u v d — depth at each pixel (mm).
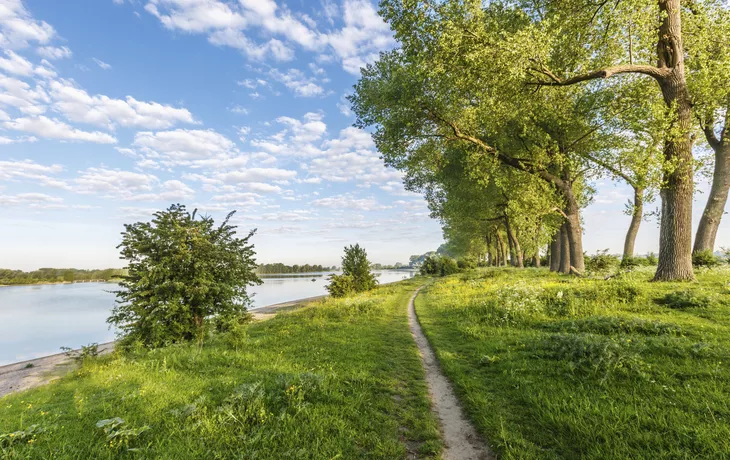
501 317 10234
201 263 11609
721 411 3697
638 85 15242
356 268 32094
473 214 32562
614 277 13688
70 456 3420
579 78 12430
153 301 10969
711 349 5457
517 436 3859
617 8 12203
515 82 13797
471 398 4973
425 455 3689
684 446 3215
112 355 10430
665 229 12109
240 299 13047
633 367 5016
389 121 18594
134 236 11602
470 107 17000
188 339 11297
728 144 16516
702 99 13234
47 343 20203
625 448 3275
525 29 12039
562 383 4996
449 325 10875
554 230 21047
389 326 11961
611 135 17734
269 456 3449
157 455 3438
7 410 5234
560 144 19625
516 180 19359
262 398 4719
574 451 3471
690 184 11750
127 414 4457
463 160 21203
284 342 9492
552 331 8188
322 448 3650
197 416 4254
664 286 10742
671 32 11734
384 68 20094
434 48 14023
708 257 16156
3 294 60875
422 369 6879
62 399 5789
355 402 4910
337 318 13883
